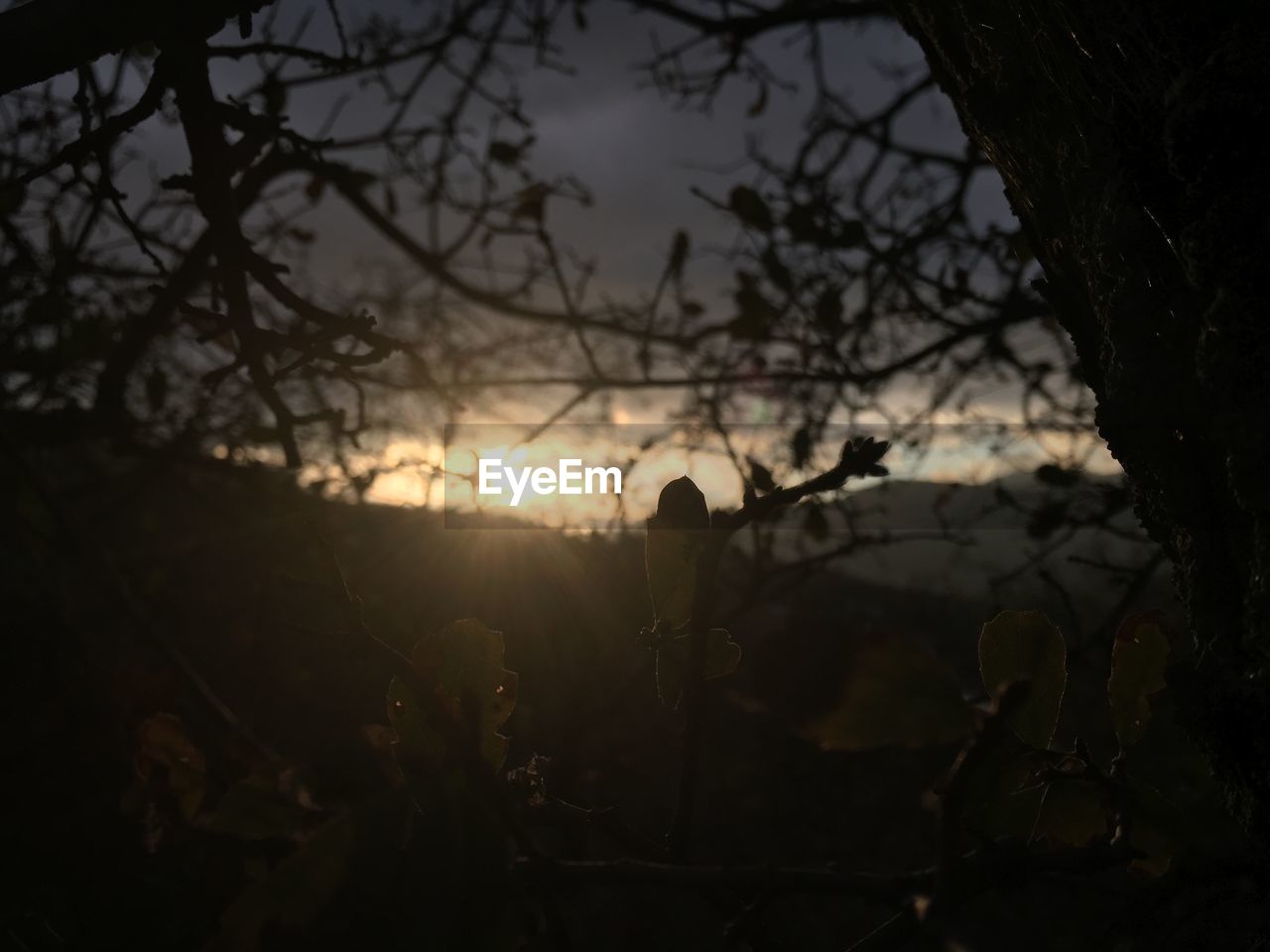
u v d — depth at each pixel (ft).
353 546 10.92
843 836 15.46
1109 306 2.18
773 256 10.69
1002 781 1.63
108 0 2.92
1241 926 1.51
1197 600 2.07
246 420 12.86
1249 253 1.86
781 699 1.29
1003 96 2.52
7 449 11.71
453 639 1.55
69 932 6.56
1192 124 1.89
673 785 16.84
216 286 4.00
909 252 12.12
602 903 11.48
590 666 7.66
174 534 19.92
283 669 15.94
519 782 1.63
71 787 11.10
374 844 1.24
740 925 1.35
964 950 1.14
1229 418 1.89
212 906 2.62
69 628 13.10
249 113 3.80
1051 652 1.61
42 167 3.50
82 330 12.37
